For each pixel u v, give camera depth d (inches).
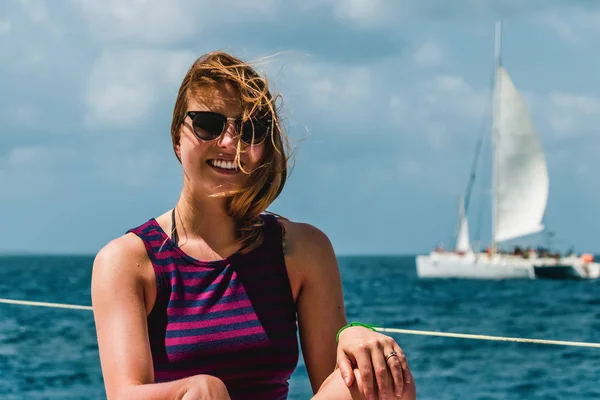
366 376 81.8
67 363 478.6
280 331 92.0
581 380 462.3
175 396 74.9
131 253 88.7
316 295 96.9
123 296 86.8
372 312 1043.9
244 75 90.9
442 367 510.9
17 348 546.6
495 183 1925.4
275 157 92.5
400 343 637.9
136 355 84.4
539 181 1903.3
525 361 539.2
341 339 84.7
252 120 89.0
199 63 91.9
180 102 91.7
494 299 1321.4
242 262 91.9
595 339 752.3
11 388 398.6
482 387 440.1
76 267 3245.6
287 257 94.7
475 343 637.3
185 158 90.6
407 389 82.8
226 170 89.9
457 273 1974.7
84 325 702.5
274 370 91.8
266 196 93.1
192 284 90.1
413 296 1379.2
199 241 92.3
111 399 83.6
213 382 74.4
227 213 91.7
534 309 1116.5
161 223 93.4
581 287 1697.8
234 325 89.7
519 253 1947.6
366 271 3075.8
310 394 363.9
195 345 88.4
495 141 1929.1
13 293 1244.5
